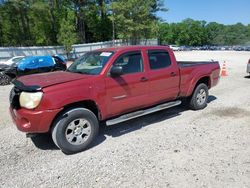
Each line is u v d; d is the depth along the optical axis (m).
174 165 3.78
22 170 3.78
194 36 104.50
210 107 6.88
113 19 41.56
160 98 5.52
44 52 33.22
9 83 12.72
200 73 6.33
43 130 4.02
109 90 4.56
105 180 3.45
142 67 5.11
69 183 3.41
